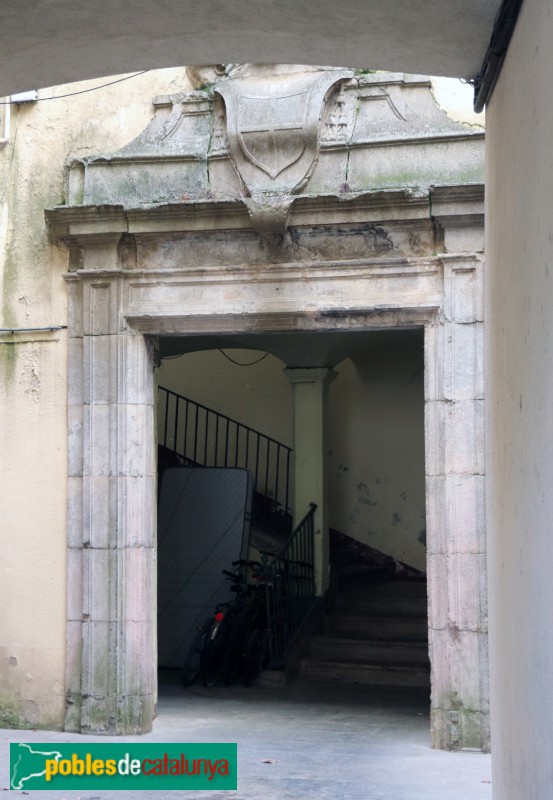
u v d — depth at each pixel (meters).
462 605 7.47
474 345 7.55
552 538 3.27
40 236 8.41
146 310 8.09
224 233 8.02
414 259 7.66
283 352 11.20
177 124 8.28
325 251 7.88
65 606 8.16
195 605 11.08
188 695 9.56
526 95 3.83
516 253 4.07
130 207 8.00
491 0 4.27
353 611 11.45
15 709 8.18
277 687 9.96
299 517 11.45
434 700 7.50
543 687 3.44
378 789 6.36
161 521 11.36
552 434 3.27
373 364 12.73
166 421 13.22
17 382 8.38
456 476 7.54
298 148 7.88
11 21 4.64
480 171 7.62
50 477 8.26
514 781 4.14
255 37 4.87
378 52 4.93
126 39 4.88
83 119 8.45
